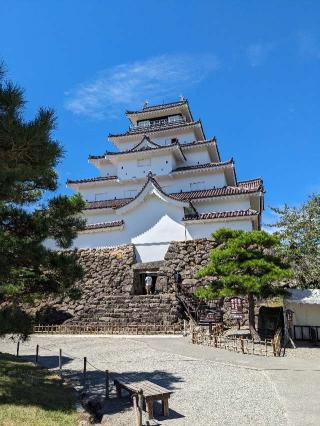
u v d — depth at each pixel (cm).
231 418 823
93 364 1373
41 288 1070
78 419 812
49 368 1321
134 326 2038
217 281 1723
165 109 3766
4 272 919
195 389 1044
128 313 2153
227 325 2008
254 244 1711
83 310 2270
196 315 2052
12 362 1373
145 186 2655
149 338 1842
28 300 1132
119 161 3306
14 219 1012
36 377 1161
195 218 2475
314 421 787
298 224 2433
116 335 1959
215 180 3069
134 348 1622
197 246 2364
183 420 819
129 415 852
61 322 2242
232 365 1296
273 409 870
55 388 1051
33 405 871
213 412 866
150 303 2147
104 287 2409
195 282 2241
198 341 1689
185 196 2789
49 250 1037
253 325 1677
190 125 3434
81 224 1141
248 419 814
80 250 2617
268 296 1677
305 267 2253
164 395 844
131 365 1340
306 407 877
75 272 1052
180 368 1278
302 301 1695
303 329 1759
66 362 1412
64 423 775
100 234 2689
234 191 2725
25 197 1079
